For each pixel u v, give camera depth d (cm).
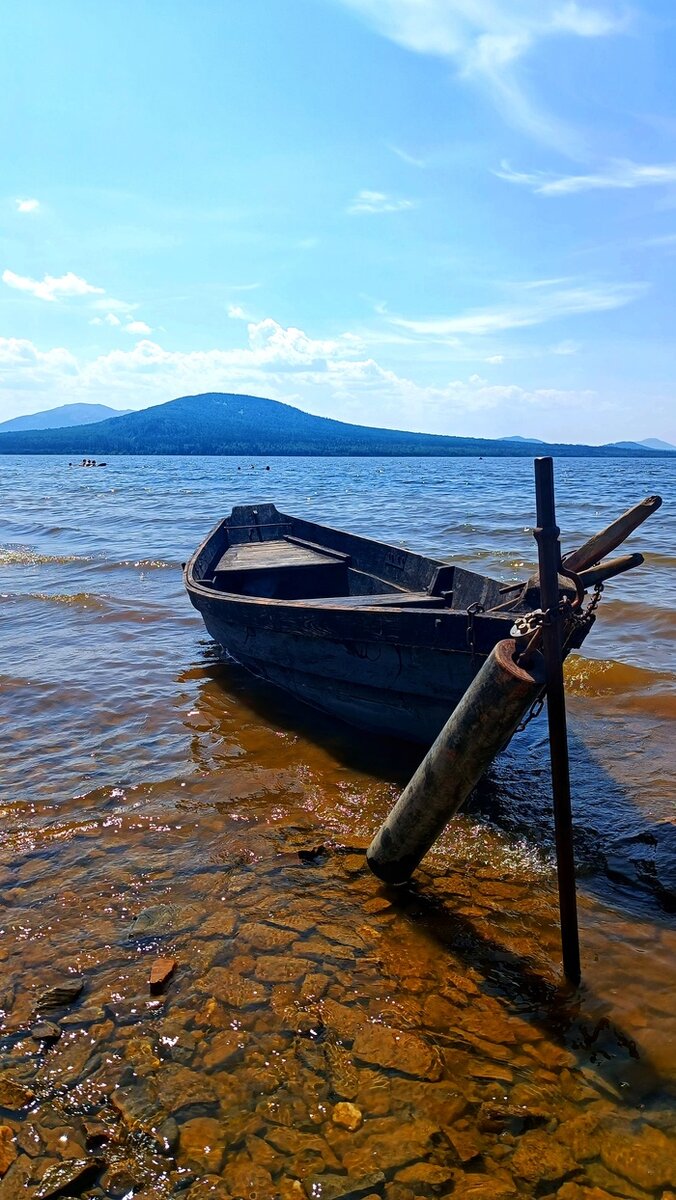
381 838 519
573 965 429
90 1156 320
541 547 411
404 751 766
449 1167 314
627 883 535
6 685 968
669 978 433
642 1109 344
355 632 719
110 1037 385
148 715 869
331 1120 337
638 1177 310
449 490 5050
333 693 801
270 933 469
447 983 428
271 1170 313
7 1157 319
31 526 2833
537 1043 384
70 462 14700
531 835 605
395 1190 304
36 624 1296
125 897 510
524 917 494
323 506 3662
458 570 890
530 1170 313
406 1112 341
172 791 677
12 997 413
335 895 514
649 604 1309
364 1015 402
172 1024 394
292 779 700
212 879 532
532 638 425
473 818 634
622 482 6134
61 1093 352
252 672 1006
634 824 616
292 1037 386
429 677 673
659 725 815
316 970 436
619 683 934
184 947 456
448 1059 372
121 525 2938
